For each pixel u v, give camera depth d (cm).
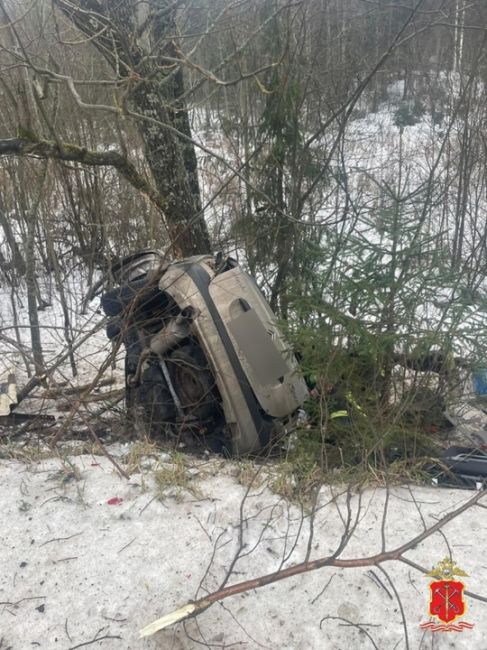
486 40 585
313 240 497
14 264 686
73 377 553
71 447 372
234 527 274
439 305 375
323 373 346
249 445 382
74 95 367
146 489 304
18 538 271
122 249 711
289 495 295
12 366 525
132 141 674
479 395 408
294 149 521
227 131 588
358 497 292
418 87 948
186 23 550
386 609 226
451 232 727
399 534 264
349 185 588
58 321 663
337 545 260
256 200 544
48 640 221
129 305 409
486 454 349
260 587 239
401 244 371
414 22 498
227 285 399
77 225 712
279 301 537
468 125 672
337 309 362
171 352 426
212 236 643
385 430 330
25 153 434
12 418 443
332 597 233
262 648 215
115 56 425
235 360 384
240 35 545
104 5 469
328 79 550
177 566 253
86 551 262
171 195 559
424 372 387
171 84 577
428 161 736
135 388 444
